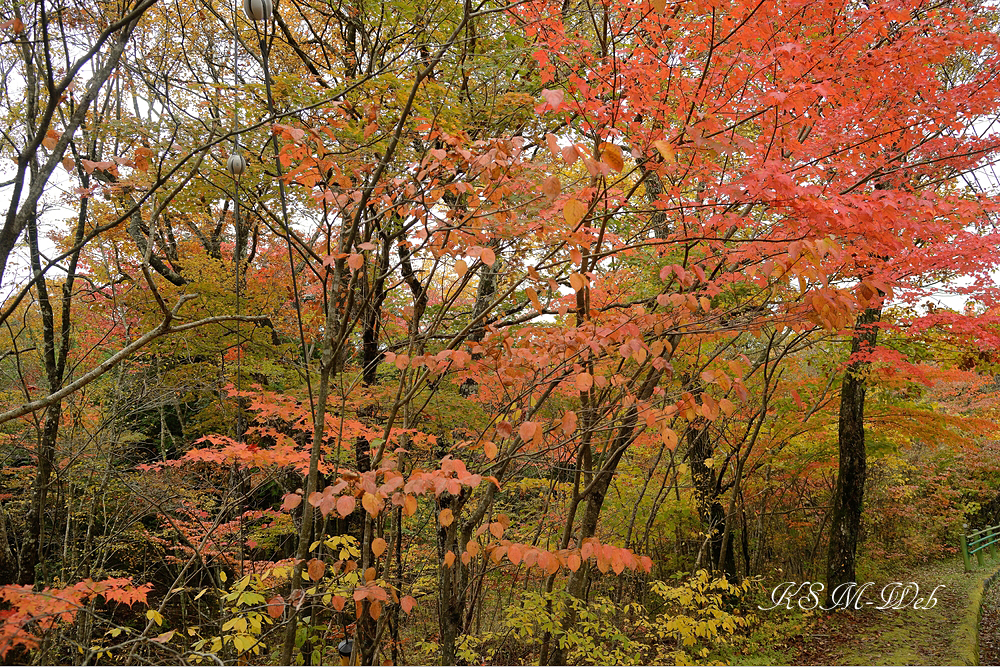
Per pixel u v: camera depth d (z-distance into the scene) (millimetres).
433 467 5543
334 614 4953
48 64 2268
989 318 4797
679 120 3594
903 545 13656
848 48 3266
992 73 3494
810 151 3330
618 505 8344
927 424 8094
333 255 2824
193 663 3191
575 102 2996
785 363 7340
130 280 5434
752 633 8000
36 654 3639
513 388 3836
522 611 4867
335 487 2494
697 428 7094
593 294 4570
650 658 6797
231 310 6867
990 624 8742
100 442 6020
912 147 3828
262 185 4863
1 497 6551
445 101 4500
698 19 3756
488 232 3076
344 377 6016
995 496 16219
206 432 8391
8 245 2227
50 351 5000
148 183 3246
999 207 3586
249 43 6012
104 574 5902
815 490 12688
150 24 5277
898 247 3078
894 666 6867
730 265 4078
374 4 4984
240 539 4695
